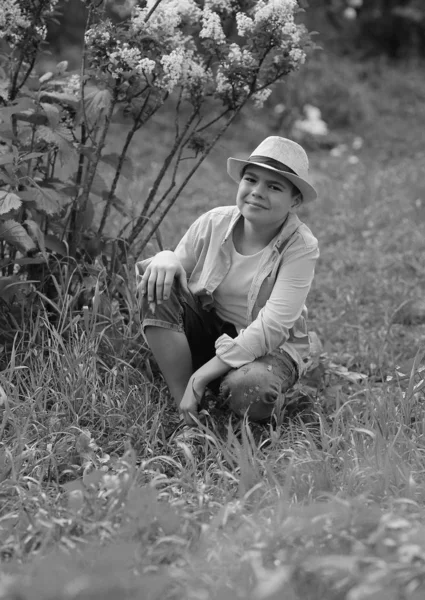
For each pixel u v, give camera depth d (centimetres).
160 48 446
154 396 447
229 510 315
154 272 408
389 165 1098
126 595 259
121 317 466
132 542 292
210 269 412
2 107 452
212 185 962
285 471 360
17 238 440
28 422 392
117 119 489
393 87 1491
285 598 258
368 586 250
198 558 290
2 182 465
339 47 1633
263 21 448
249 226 412
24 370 441
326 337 562
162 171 484
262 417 413
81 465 376
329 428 423
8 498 345
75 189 473
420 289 648
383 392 436
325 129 1290
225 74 457
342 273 686
